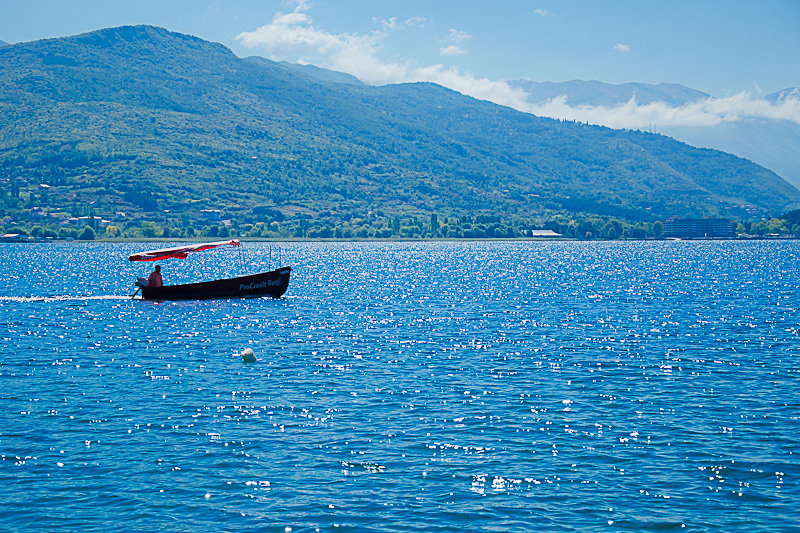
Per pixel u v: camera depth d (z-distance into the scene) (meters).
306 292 125.62
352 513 31.42
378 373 56.22
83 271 191.62
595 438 40.19
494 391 50.28
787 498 32.59
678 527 30.19
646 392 49.78
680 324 81.19
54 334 75.44
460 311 95.69
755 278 153.25
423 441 39.81
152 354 64.38
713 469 35.72
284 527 30.31
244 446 39.12
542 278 160.50
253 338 73.12
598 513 31.36
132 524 30.59
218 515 31.31
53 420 43.62
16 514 31.39
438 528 30.16
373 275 174.75
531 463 36.62
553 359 61.34
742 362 59.41
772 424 42.41
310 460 37.12
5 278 163.25
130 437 40.59
